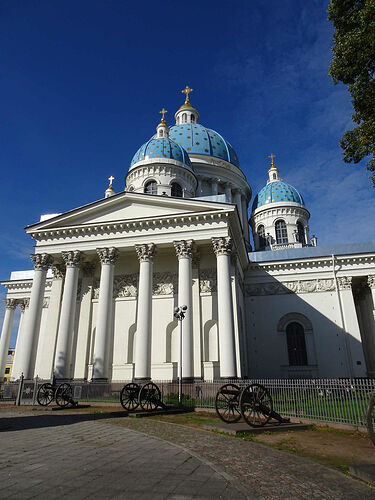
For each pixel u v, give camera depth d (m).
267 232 49.53
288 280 36.34
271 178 57.22
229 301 24.67
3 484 6.20
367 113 15.37
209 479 6.73
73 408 20.16
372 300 36.28
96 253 29.55
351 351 33.00
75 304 28.05
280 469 7.71
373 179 15.66
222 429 12.34
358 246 37.28
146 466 7.61
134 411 17.38
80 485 6.24
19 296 41.41
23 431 12.22
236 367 24.06
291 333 35.22
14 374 37.25
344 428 12.88
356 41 14.30
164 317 28.86
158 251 29.88
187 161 41.28
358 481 6.96
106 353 25.70
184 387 22.84
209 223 27.09
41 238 29.80
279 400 16.50
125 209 29.14
